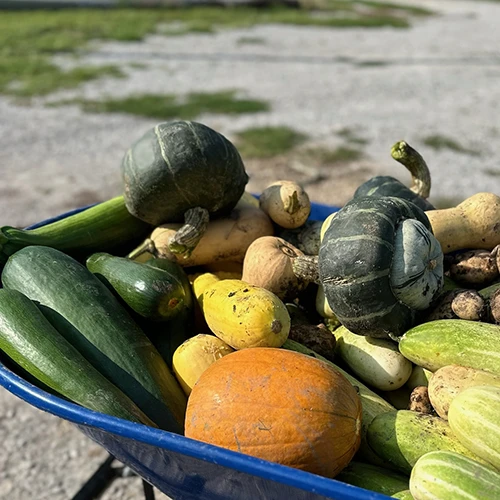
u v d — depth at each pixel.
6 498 1.12
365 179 2.46
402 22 6.71
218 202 0.79
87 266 0.77
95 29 5.57
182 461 0.52
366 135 3.00
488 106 3.51
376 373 0.66
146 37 5.32
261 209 0.85
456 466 0.49
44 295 0.68
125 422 0.51
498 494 0.47
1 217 2.19
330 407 0.53
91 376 0.60
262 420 0.52
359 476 0.56
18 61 4.25
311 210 0.98
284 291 0.73
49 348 0.61
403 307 0.64
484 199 0.77
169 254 0.79
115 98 3.50
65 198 2.34
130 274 0.71
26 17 6.20
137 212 0.80
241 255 0.82
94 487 0.90
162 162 0.75
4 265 0.77
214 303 0.67
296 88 3.82
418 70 4.34
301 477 0.45
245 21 6.37
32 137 2.93
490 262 0.71
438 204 2.28
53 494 1.13
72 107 3.33
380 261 0.61
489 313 0.63
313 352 0.68
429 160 2.72
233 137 2.91
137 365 0.64
